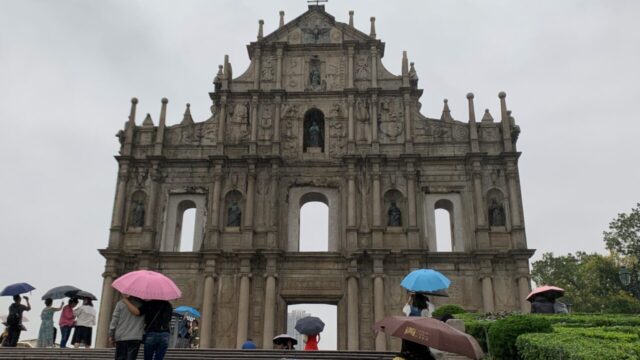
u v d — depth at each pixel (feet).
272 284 146.92
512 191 153.38
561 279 266.98
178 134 166.61
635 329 58.08
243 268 148.66
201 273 151.33
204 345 142.92
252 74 171.53
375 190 155.12
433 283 74.18
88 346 95.04
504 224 152.35
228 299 148.05
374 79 167.53
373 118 163.12
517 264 145.79
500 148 159.94
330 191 160.15
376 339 141.28
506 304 144.56
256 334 145.18
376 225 151.23
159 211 158.92
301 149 163.63
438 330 42.09
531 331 58.75
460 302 145.38
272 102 167.73
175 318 108.78
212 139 165.99
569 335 50.96
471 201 155.12
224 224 156.25
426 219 155.33
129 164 160.86
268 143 163.43
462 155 158.71
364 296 147.23
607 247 248.93
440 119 164.45
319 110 167.63
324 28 176.35
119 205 156.04
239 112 167.73
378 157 157.38
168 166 162.91
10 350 81.87
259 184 158.92
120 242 153.69
